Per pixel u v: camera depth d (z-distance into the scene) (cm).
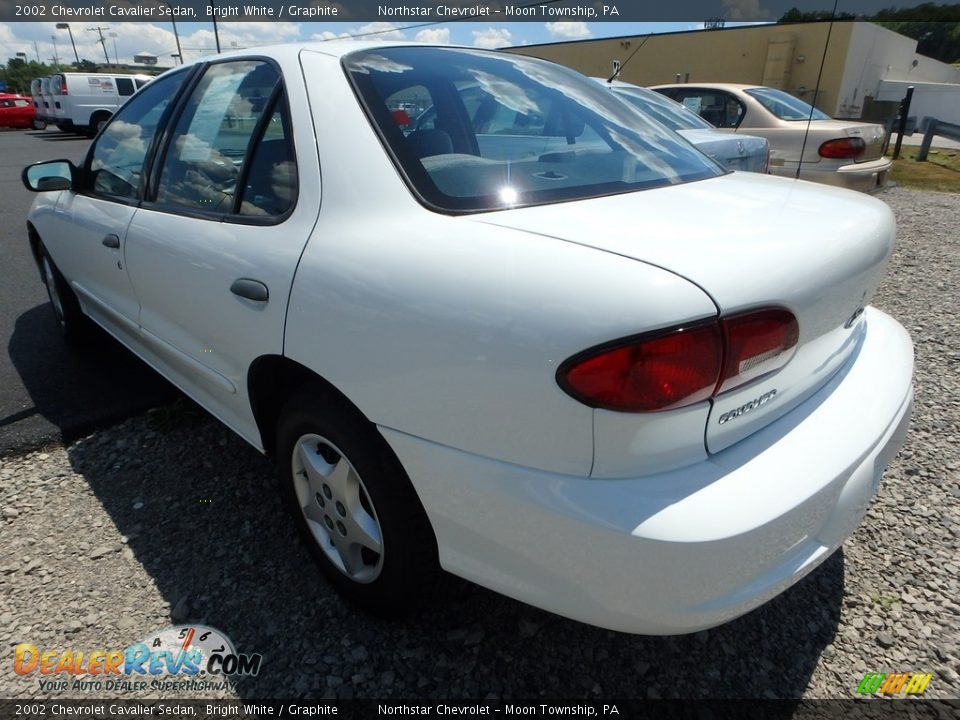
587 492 132
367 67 199
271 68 210
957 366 357
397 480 165
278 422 200
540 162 192
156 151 255
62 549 226
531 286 134
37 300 490
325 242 171
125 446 289
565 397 128
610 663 183
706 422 134
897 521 237
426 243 154
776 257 139
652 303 123
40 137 2012
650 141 224
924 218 739
